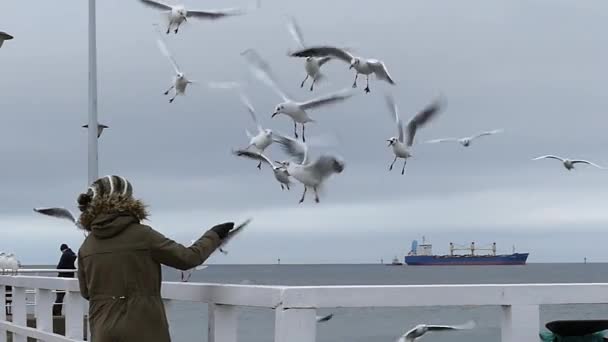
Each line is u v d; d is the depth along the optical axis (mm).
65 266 21219
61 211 15664
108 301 5637
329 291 4801
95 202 5723
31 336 8961
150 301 5656
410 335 6043
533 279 134250
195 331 11141
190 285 5945
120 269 5629
